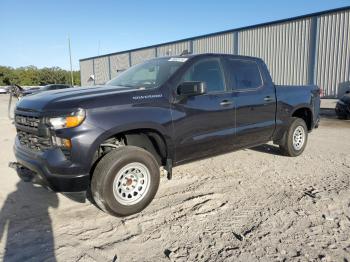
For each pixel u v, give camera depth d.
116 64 34.25
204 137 4.39
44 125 3.34
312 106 6.35
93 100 3.42
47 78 75.81
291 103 5.86
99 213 3.77
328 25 16.23
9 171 5.43
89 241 3.14
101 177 3.44
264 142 5.61
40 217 3.67
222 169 5.41
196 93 3.85
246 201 4.05
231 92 4.80
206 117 4.39
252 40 20.06
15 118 3.91
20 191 4.47
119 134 3.83
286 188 4.49
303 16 17.19
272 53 19.06
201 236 3.21
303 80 17.69
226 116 4.67
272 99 5.48
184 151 4.21
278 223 3.45
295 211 3.73
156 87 3.98
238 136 4.92
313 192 4.31
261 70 5.46
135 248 3.01
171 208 3.88
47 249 3.00
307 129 6.45
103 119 3.40
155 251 2.96
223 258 2.82
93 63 38.53
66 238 3.20
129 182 3.63
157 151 4.20
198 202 4.04
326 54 16.48
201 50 23.70
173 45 26.14
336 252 2.88
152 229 3.37
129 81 4.54
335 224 3.40
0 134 9.15
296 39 17.75
